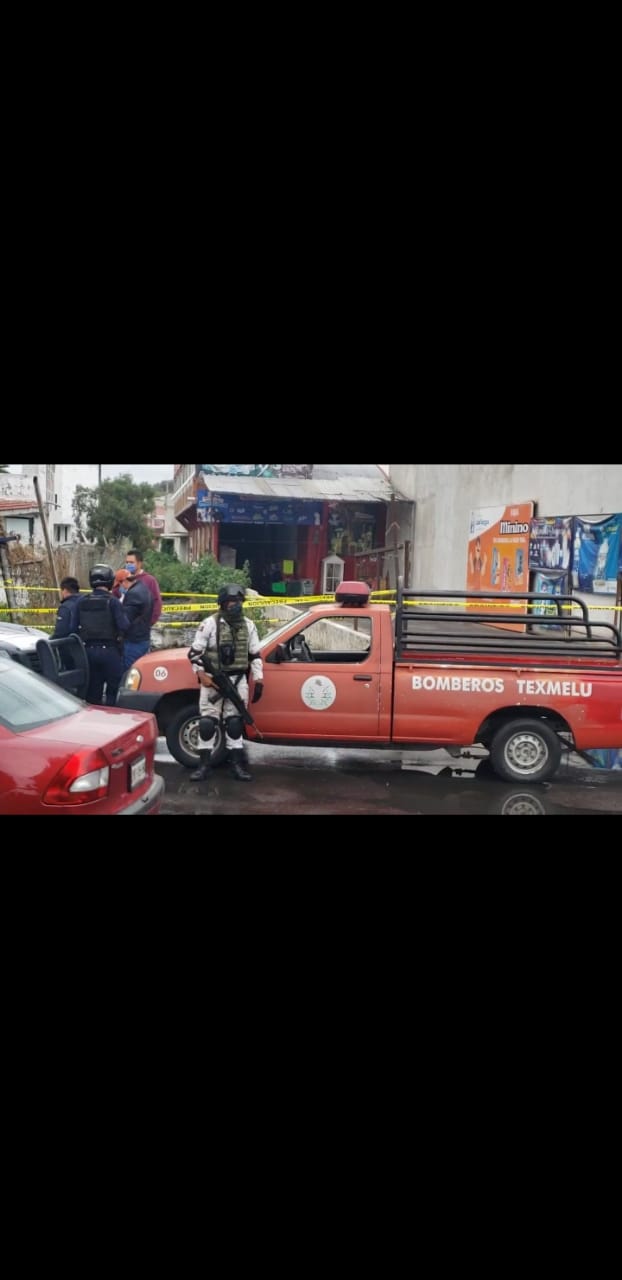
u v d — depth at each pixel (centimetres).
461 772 978
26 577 2252
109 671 1025
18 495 2797
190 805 804
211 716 897
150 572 2241
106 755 562
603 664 941
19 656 1010
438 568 2616
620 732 920
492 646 944
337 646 979
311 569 3022
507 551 2112
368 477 3059
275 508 2939
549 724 951
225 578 2189
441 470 2608
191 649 880
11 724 571
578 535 1739
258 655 890
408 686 916
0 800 548
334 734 922
